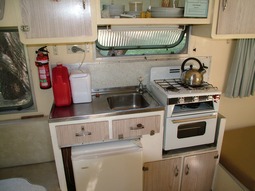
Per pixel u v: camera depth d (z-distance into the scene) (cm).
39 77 174
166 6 172
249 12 167
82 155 148
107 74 198
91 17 144
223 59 222
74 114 152
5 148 186
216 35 168
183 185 196
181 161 184
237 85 218
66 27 142
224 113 247
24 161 194
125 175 157
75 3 138
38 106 192
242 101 246
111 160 149
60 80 161
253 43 205
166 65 208
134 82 207
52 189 166
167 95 160
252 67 216
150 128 164
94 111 157
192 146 187
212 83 229
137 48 201
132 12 161
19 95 186
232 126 256
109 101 193
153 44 205
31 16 136
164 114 167
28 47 174
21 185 118
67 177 194
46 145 194
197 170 193
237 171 179
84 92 172
